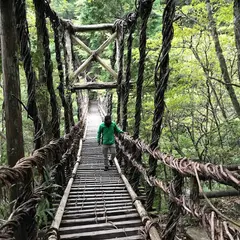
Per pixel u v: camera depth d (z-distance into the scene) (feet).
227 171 4.97
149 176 11.27
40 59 15.80
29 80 8.64
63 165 14.92
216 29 19.76
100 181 18.06
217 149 18.51
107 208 12.89
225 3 18.85
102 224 11.00
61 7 39.91
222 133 22.21
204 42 22.59
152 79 23.11
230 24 19.47
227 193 15.28
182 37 19.63
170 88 21.80
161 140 23.61
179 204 7.49
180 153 22.12
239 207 18.56
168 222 8.59
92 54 28.71
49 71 12.86
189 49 22.20
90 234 10.21
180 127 26.48
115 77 28.45
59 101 23.58
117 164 22.09
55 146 11.21
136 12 16.80
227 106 26.18
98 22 35.32
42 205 8.46
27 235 7.41
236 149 18.63
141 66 14.73
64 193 14.32
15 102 7.70
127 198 14.56
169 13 10.43
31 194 7.50
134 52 23.02
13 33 7.65
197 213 6.02
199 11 19.69
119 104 27.37
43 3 12.41
